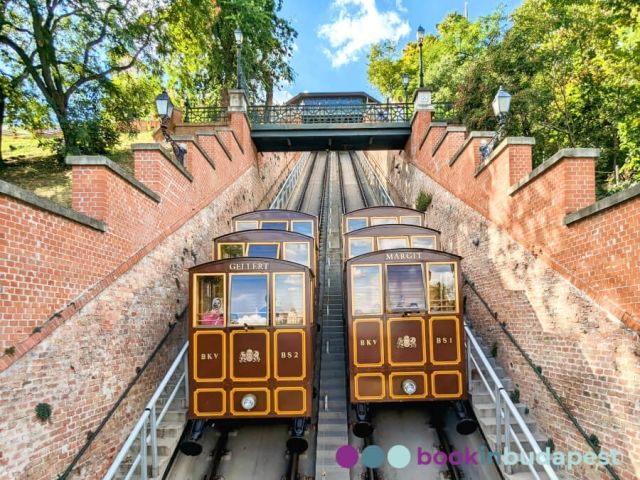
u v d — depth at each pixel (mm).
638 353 4840
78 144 13312
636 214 4902
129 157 14992
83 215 5738
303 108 19531
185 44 17797
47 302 5051
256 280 7379
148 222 7863
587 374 5773
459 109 15531
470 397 7805
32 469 4629
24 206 4734
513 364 7953
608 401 5336
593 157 6355
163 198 8586
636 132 11742
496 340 8727
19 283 4629
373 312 7656
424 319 7605
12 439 4379
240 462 7270
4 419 4297
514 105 13773
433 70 23672
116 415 6387
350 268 7848
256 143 19266
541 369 6953
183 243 9633
